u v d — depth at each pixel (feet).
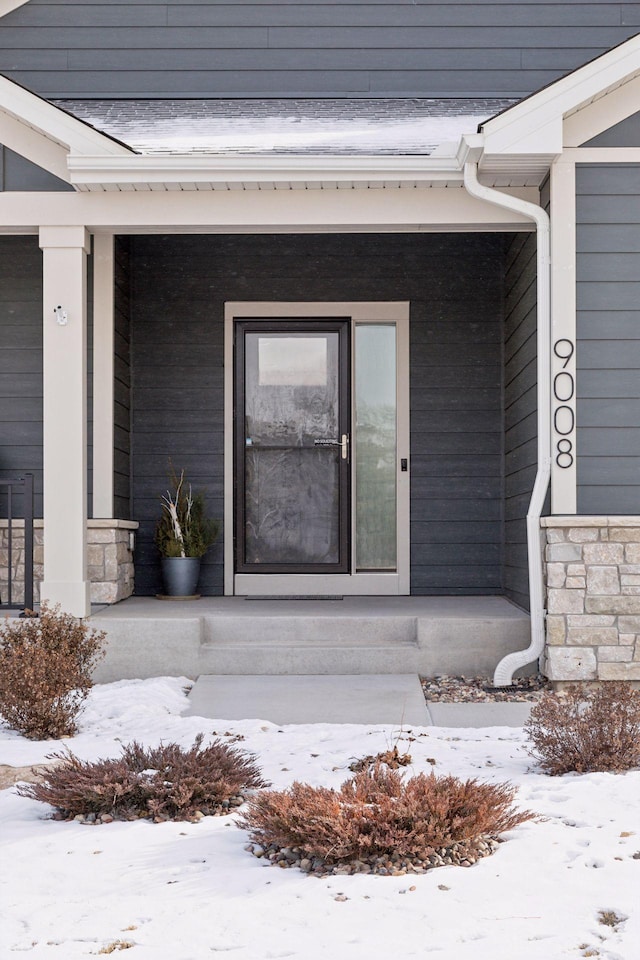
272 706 18.35
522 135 19.20
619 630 19.24
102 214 20.72
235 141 22.04
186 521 25.81
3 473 24.52
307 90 26.32
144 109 25.55
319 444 27.22
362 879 9.59
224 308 27.12
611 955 7.71
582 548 19.33
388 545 27.25
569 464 19.71
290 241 27.17
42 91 26.40
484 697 19.22
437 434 26.99
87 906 9.08
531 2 26.22
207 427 27.09
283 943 8.08
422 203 20.58
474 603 24.49
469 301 27.02
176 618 21.21
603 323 19.84
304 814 10.11
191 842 10.91
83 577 20.77
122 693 19.21
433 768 13.78
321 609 23.22
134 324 27.14
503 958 7.69
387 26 26.35
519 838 10.68
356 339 27.25
